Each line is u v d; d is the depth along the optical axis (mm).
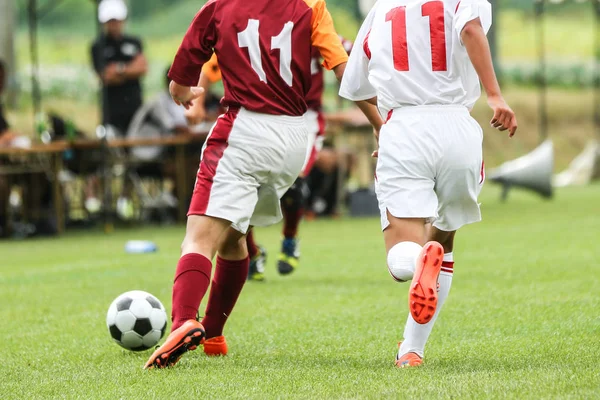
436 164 12648
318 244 35188
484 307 19203
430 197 12688
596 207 49375
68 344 16359
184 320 13500
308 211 48000
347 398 10641
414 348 13430
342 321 18141
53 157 43062
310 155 25500
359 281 24562
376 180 13133
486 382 11203
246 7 13969
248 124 13883
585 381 11000
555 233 36000
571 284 22266
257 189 14266
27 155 43094
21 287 24938
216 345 14922
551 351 14070
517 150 90500
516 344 14953
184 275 13656
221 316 14961
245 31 13906
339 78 14117
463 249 31484
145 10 133125
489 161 87938
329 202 48906
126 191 47625
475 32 12375
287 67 13938
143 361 14312
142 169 47250
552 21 130375
